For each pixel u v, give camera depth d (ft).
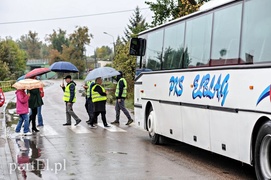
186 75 32.37
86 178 26.32
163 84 37.27
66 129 50.96
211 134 28.30
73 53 359.87
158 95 38.37
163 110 37.29
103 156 33.68
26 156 33.65
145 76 42.11
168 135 36.40
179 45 34.42
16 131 46.34
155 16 80.33
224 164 30.71
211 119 28.19
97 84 52.65
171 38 36.32
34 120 48.29
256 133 23.63
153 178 26.30
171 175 27.12
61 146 38.47
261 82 22.63
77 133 47.39
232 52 26.08
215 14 28.73
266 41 22.79
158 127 38.70
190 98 31.50
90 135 45.85
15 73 246.47
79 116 67.87
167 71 36.32
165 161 31.78
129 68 112.47
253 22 24.20
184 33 33.58
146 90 41.81
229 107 25.73
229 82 25.85
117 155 34.14
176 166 29.96
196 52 31.14
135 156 33.78
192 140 31.42
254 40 23.91
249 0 24.82
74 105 94.32
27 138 43.47
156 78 39.01
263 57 22.89
